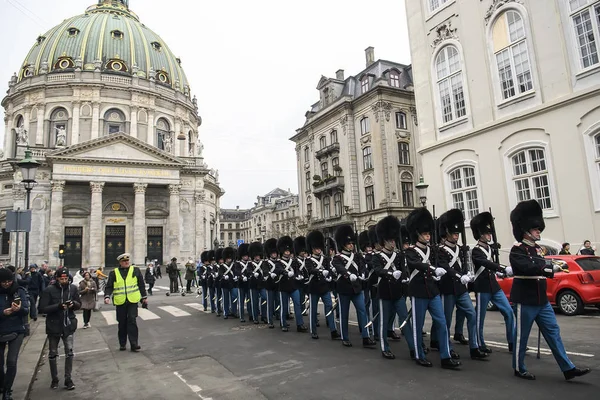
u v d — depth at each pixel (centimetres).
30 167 1373
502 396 542
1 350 640
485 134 1781
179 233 5116
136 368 794
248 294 1312
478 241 785
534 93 1591
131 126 5553
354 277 847
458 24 1919
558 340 598
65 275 714
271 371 721
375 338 947
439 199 1997
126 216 4909
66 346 700
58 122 5419
